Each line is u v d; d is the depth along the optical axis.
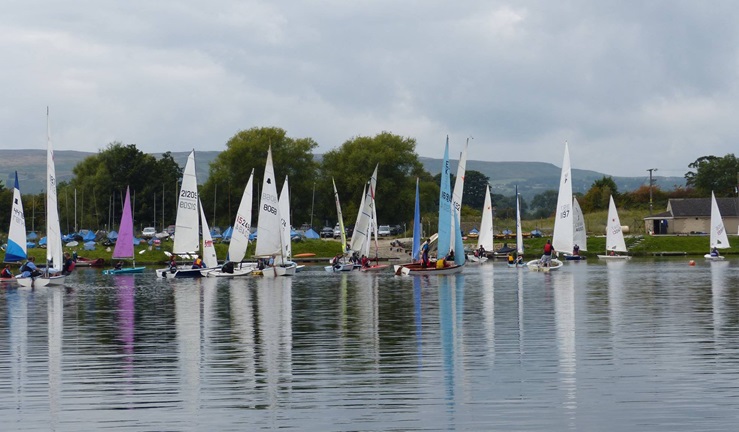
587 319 45.06
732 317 45.31
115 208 181.88
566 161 98.38
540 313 48.25
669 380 28.80
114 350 36.06
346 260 105.81
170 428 23.94
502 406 25.80
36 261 120.75
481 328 41.81
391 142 179.25
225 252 134.75
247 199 93.25
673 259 124.94
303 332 41.09
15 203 79.19
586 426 23.75
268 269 90.44
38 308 55.31
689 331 39.84
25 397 27.39
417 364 32.12
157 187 185.75
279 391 27.91
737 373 29.72
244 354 34.66
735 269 95.31
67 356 34.69
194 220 92.88
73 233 167.50
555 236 99.56
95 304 57.84
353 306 53.97
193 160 92.56
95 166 186.62
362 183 173.75
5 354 35.34
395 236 170.12
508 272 93.19
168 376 30.38
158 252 131.12
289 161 173.38
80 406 26.22
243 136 174.38
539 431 23.38
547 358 33.06
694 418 24.23
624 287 68.12
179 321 46.44
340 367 31.67
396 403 26.23
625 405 25.70
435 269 89.00
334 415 25.00
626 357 33.03
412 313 49.12
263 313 50.19
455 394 27.28
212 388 28.42
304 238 144.00
